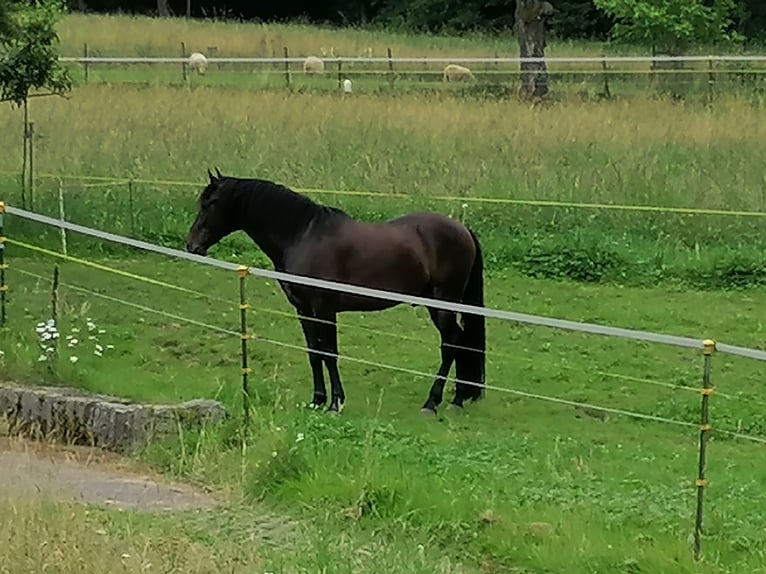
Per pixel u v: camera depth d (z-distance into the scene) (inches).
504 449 525.0
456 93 1242.6
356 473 474.9
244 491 473.4
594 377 621.0
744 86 1259.8
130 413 515.5
